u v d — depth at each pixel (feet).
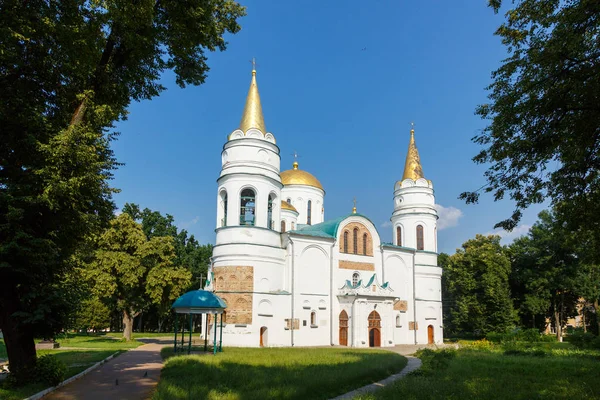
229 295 137.28
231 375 64.80
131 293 170.81
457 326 208.44
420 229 193.47
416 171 197.57
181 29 68.39
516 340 155.53
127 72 72.74
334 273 158.51
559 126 49.88
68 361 89.30
